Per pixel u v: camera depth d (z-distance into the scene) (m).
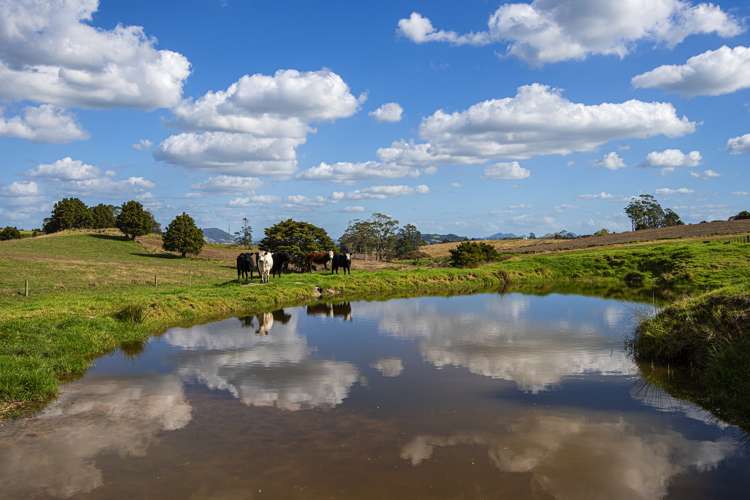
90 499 5.95
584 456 6.99
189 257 70.88
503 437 7.67
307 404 9.30
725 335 10.52
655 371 11.33
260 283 29.27
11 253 53.25
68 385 10.68
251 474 6.53
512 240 108.06
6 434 7.93
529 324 18.20
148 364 12.53
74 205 100.94
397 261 70.75
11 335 13.49
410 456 7.02
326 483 6.28
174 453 7.18
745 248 38.91
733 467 6.66
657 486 6.18
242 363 12.57
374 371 11.67
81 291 28.14
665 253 41.53
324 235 49.38
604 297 27.56
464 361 12.56
